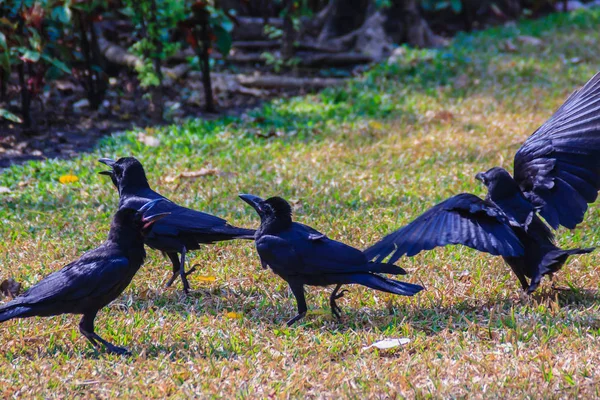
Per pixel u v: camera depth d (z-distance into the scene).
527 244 8.00
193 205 11.90
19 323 8.19
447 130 15.79
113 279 7.32
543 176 8.23
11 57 15.37
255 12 24.70
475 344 7.45
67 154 15.06
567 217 8.02
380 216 11.32
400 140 15.32
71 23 16.86
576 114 8.60
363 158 14.30
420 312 8.34
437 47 23.73
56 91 18.84
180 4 16.20
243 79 19.89
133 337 7.84
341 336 7.78
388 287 7.49
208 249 10.43
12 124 16.44
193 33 17.19
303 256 7.86
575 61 21.44
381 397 6.42
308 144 15.20
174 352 7.45
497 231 7.45
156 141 15.09
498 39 24.06
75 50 17.62
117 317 8.40
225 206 11.84
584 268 9.37
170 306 8.79
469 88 19.03
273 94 19.67
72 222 11.37
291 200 12.04
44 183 13.15
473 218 7.56
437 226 7.40
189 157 14.30
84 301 7.28
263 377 6.85
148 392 6.56
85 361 7.25
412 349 7.43
